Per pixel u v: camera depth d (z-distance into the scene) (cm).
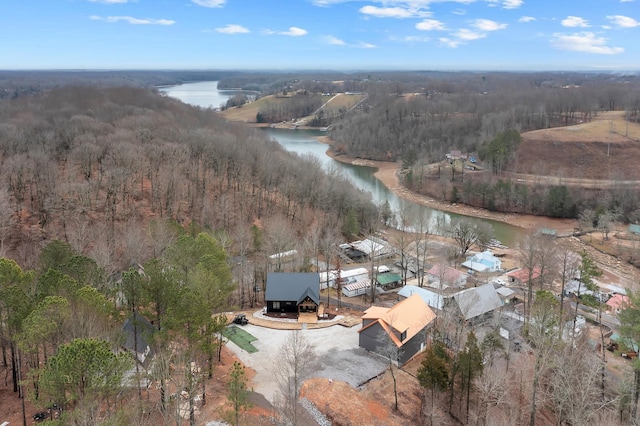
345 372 6106
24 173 11200
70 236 8975
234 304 8394
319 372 6050
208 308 4966
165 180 12194
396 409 5488
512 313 8100
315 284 8081
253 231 10262
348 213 13662
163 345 4822
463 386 5478
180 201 11869
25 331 3894
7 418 4478
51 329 3941
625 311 5681
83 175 12262
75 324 4175
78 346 3438
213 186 13688
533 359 6341
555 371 6025
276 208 13338
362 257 11925
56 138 14475
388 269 10731
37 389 4259
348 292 9400
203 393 5028
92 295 4509
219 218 11619
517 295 9462
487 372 5353
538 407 5572
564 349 5766
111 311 4788
